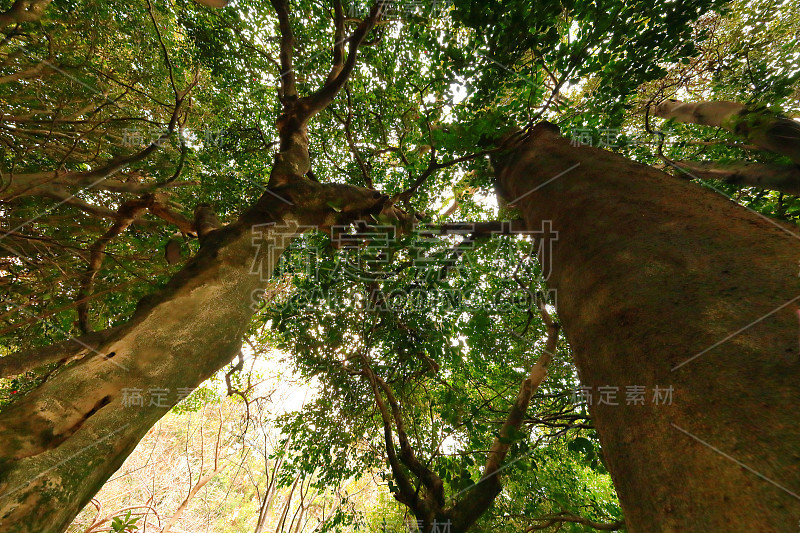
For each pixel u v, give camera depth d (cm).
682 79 486
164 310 183
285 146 370
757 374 76
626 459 95
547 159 293
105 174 320
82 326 334
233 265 228
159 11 504
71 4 389
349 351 461
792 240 114
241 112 653
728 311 94
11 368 181
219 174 512
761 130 302
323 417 504
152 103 509
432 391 525
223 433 1563
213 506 1928
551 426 418
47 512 107
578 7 316
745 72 433
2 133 353
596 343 125
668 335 97
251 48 602
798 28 438
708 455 72
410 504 291
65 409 132
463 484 289
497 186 436
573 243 178
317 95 391
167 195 366
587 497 553
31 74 363
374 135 675
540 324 552
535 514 484
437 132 346
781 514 55
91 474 124
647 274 123
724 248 120
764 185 317
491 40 322
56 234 411
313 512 1554
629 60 344
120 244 455
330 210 332
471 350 475
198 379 176
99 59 467
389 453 329
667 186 185
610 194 192
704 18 478
